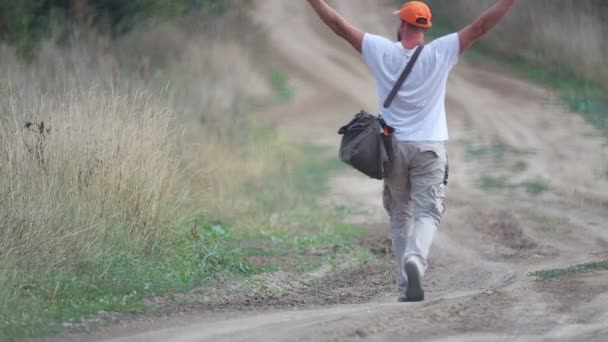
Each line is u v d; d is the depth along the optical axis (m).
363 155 23.20
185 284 28.16
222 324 22.53
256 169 51.66
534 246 37.47
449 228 42.50
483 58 99.25
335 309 24.34
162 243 30.20
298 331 20.75
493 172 58.00
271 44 102.50
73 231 27.16
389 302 25.81
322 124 80.00
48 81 36.38
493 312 21.89
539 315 21.62
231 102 56.19
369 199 52.34
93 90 32.16
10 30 45.94
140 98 32.53
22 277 25.34
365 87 96.81
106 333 21.92
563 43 95.81
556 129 73.38
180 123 42.44
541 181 54.91
